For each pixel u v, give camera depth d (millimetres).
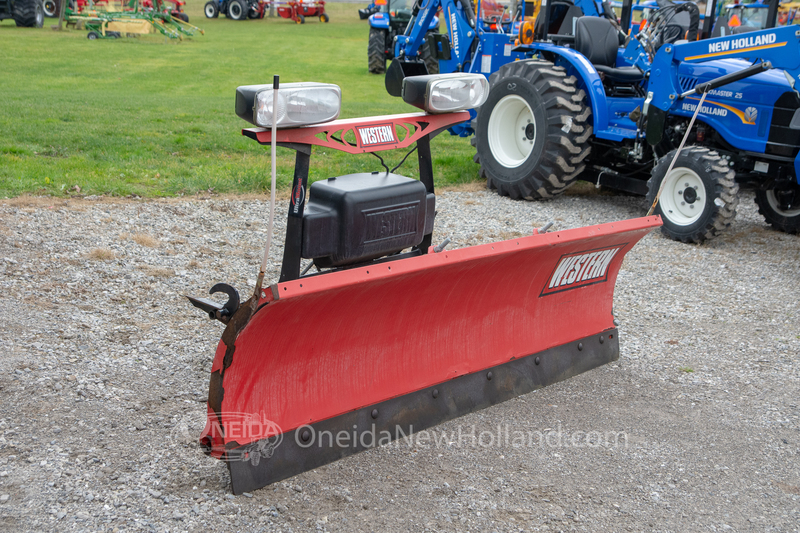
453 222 7633
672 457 3484
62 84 17641
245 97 2961
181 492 2971
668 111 7574
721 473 3369
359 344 3354
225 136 10828
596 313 4508
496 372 3951
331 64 24922
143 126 11266
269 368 3021
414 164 9953
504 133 9055
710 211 6941
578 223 7816
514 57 10422
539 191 8523
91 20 29016
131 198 7414
